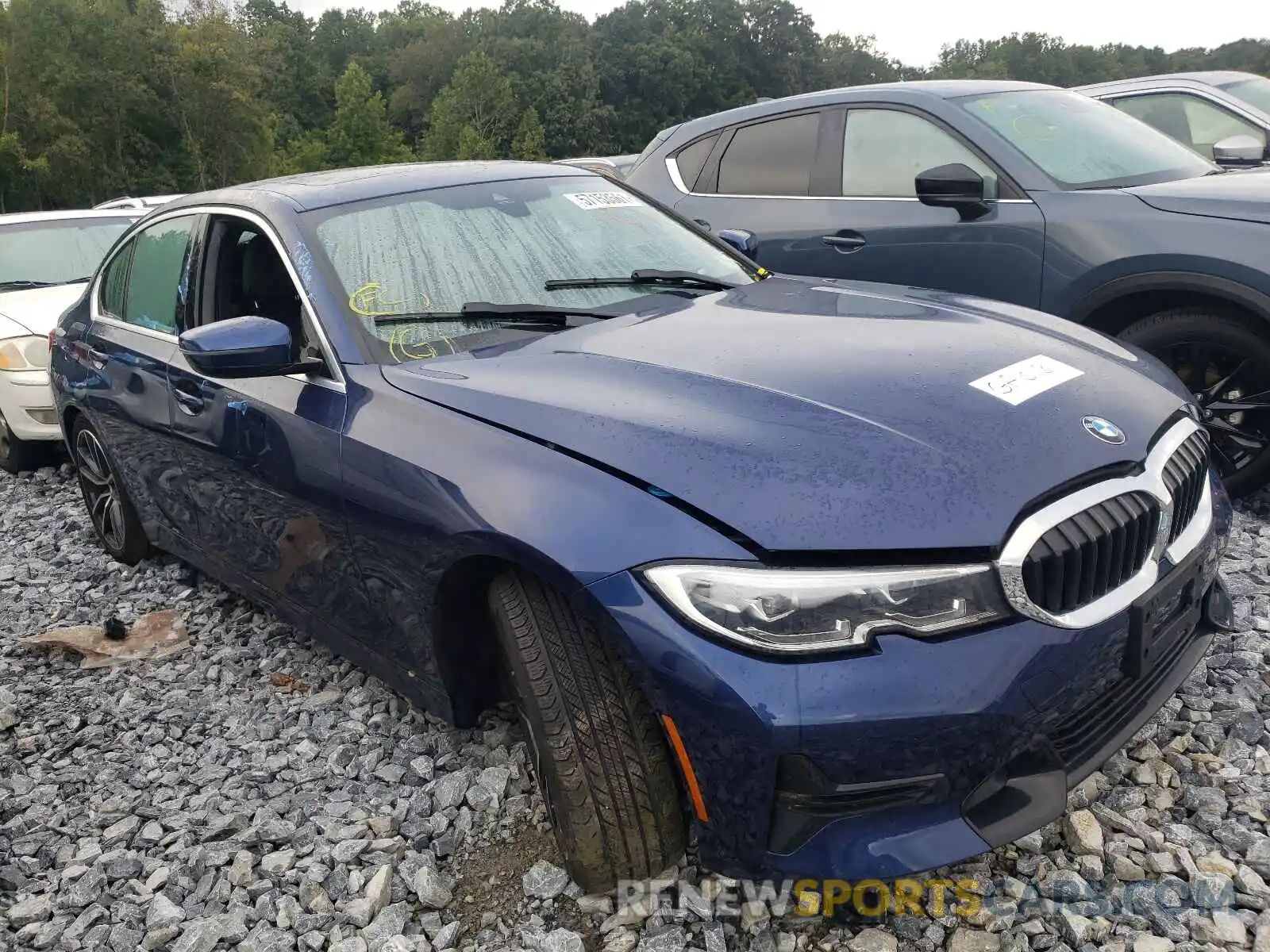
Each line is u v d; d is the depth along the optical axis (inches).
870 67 6181.1
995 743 73.9
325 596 116.6
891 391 86.8
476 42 5113.2
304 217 122.3
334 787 114.8
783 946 84.3
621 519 78.6
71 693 144.9
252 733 128.9
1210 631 99.0
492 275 119.6
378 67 5585.6
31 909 100.1
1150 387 96.4
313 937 91.7
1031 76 6195.9
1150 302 168.2
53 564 195.5
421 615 98.0
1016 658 73.9
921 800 74.6
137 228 168.2
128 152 2358.5
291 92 4712.1
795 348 97.9
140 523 176.6
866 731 71.5
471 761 115.2
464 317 112.8
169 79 2359.7
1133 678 83.0
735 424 83.1
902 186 197.5
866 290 124.4
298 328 122.8
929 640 72.7
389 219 124.2
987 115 191.6
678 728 76.5
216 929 93.7
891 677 71.7
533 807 105.7
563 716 84.1
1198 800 97.1
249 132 2524.6
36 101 2095.2
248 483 122.8
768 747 72.4
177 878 102.3
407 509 94.6
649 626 75.6
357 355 108.2
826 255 204.8
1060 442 81.6
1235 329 155.1
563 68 4690.0
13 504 239.9
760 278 136.3
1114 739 84.2
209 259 139.3
